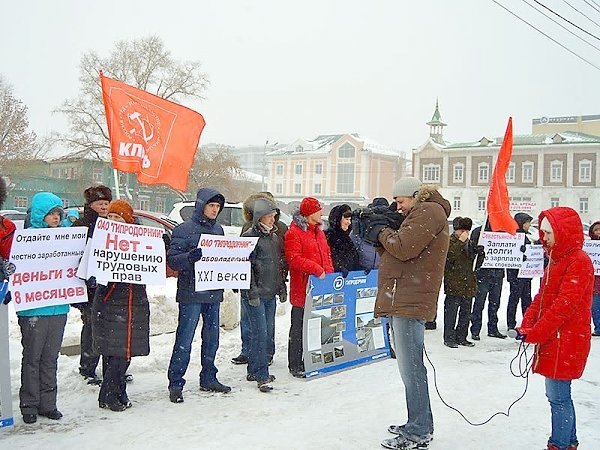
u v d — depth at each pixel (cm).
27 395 528
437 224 470
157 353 760
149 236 570
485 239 973
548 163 6531
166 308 887
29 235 505
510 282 1030
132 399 608
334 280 742
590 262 459
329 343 739
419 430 485
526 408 609
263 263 675
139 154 651
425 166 7175
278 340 895
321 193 8338
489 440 518
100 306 563
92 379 645
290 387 672
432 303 480
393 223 498
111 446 482
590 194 6341
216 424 539
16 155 5044
